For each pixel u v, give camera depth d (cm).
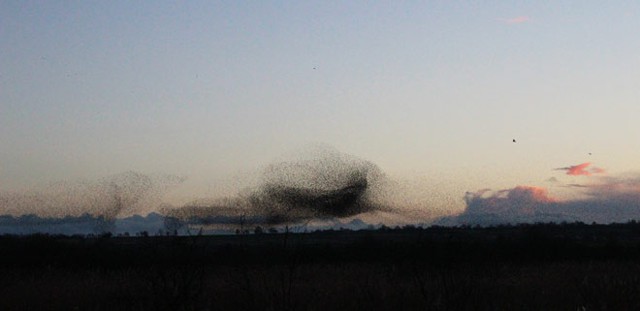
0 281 2986
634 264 3972
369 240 4778
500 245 4491
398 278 2611
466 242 3153
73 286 2830
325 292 2283
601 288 2028
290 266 2231
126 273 3170
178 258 1961
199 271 2131
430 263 2422
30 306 2261
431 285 2236
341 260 4344
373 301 1962
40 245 4056
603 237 6919
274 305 1900
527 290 2359
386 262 3428
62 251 4053
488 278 2691
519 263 4066
